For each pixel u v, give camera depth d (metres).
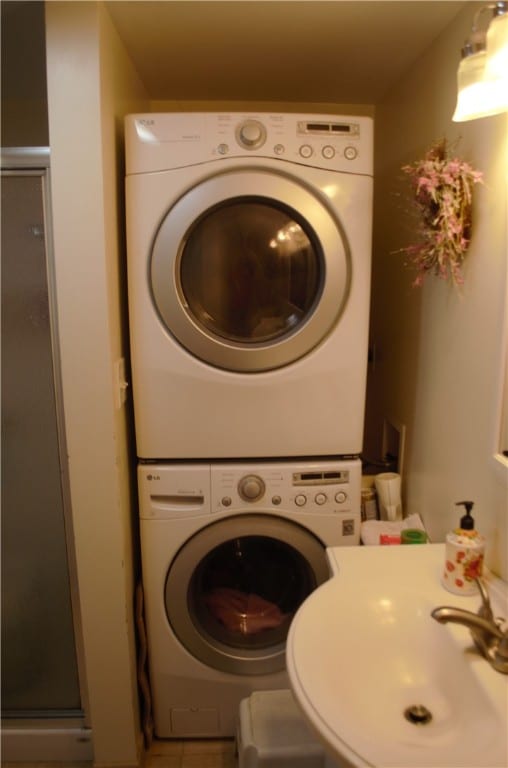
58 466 1.50
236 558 1.73
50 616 1.60
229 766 1.63
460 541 1.14
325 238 1.42
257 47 1.63
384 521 1.69
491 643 0.96
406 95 1.82
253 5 1.38
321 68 1.80
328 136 1.39
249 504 1.55
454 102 1.42
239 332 1.50
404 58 1.71
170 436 1.51
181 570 1.57
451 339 1.44
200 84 1.94
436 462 1.56
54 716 1.66
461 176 1.25
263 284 1.48
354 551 1.33
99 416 1.42
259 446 1.53
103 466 1.44
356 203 1.42
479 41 1.01
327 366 1.49
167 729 1.69
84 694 1.64
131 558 1.62
